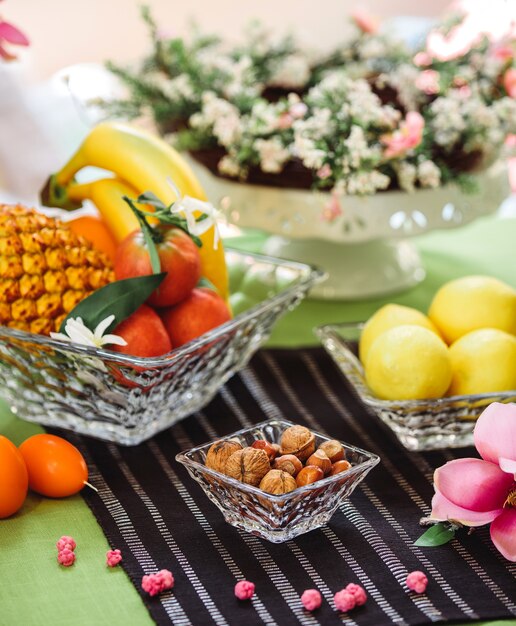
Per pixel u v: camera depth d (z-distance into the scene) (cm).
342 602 114
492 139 162
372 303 168
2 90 193
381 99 168
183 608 115
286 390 147
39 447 127
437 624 113
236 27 425
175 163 143
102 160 144
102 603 115
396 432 135
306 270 150
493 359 134
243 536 123
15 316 131
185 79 167
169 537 122
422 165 156
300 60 174
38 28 411
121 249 132
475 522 120
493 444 121
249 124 158
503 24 171
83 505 127
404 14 439
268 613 114
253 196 162
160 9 421
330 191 159
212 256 141
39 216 134
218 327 132
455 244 188
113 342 126
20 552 121
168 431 139
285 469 121
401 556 121
